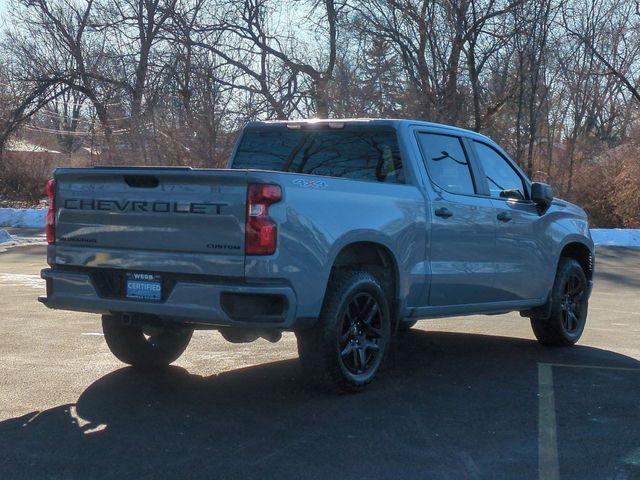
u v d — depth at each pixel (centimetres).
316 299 585
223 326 598
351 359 637
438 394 650
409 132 718
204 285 563
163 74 3216
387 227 650
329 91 3012
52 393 632
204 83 3092
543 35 3142
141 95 3366
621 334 969
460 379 704
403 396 641
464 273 731
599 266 2055
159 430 546
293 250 568
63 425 555
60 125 4628
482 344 880
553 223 845
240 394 636
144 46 3406
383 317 655
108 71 3659
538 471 482
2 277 1411
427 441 532
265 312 562
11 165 3619
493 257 765
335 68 3127
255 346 827
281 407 602
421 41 3006
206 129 2986
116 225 604
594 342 908
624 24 3747
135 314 609
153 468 477
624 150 3409
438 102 3016
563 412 605
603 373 736
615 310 1212
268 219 556
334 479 463
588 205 3466
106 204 607
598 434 553
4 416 573
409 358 793
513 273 787
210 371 715
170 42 3291
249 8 3256
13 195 3594
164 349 716
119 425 556
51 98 3741
